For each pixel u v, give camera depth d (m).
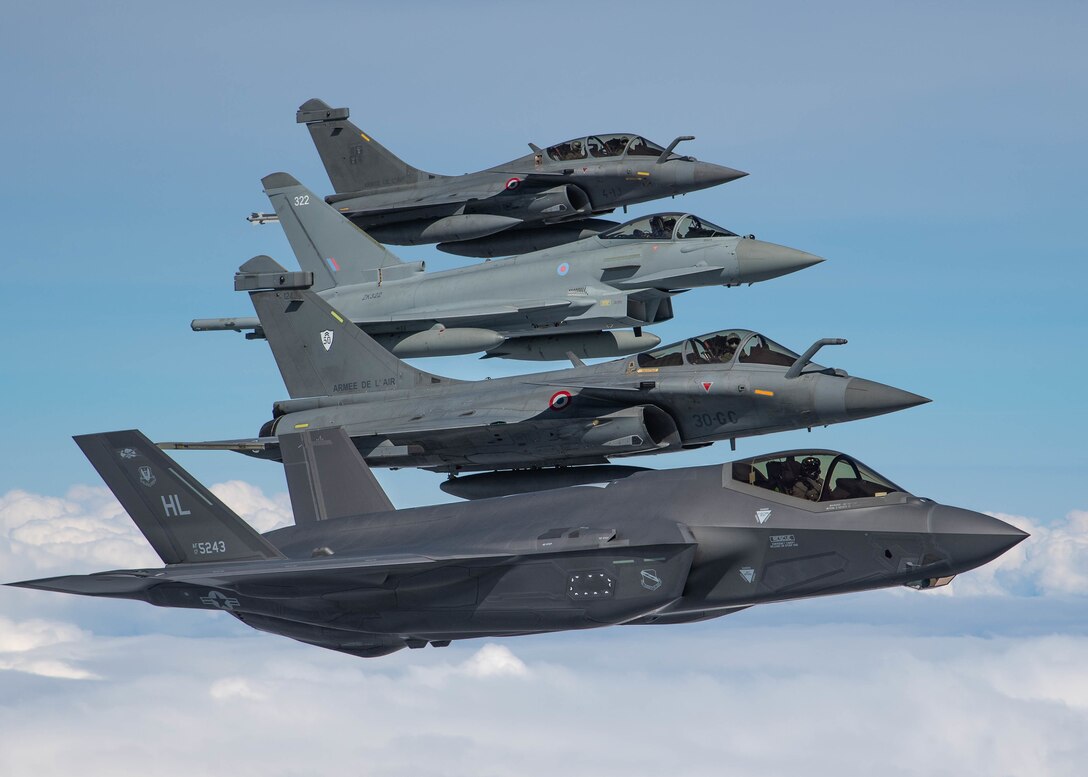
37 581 93.25
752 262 123.50
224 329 136.75
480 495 119.38
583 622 86.62
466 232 148.00
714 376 108.12
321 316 128.00
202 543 96.06
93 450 96.88
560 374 116.31
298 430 118.25
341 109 162.88
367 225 156.38
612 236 130.88
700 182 141.88
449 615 91.31
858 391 104.12
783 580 83.88
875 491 83.25
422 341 132.50
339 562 89.50
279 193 149.62
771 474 85.69
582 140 146.75
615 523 87.12
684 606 86.94
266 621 100.31
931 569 80.81
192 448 120.56
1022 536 79.31
